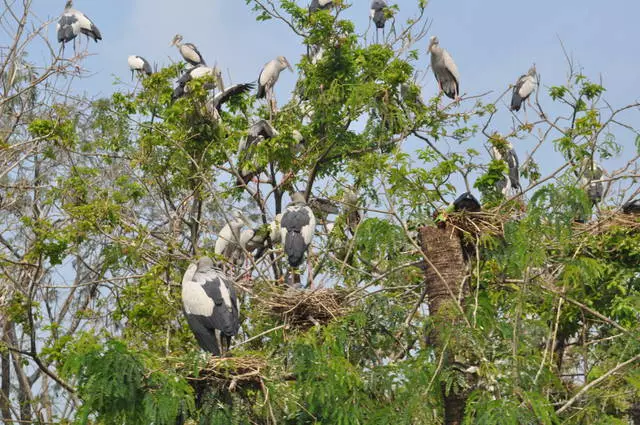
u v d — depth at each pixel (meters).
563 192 11.20
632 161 13.11
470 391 11.01
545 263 12.32
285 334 13.21
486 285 12.56
